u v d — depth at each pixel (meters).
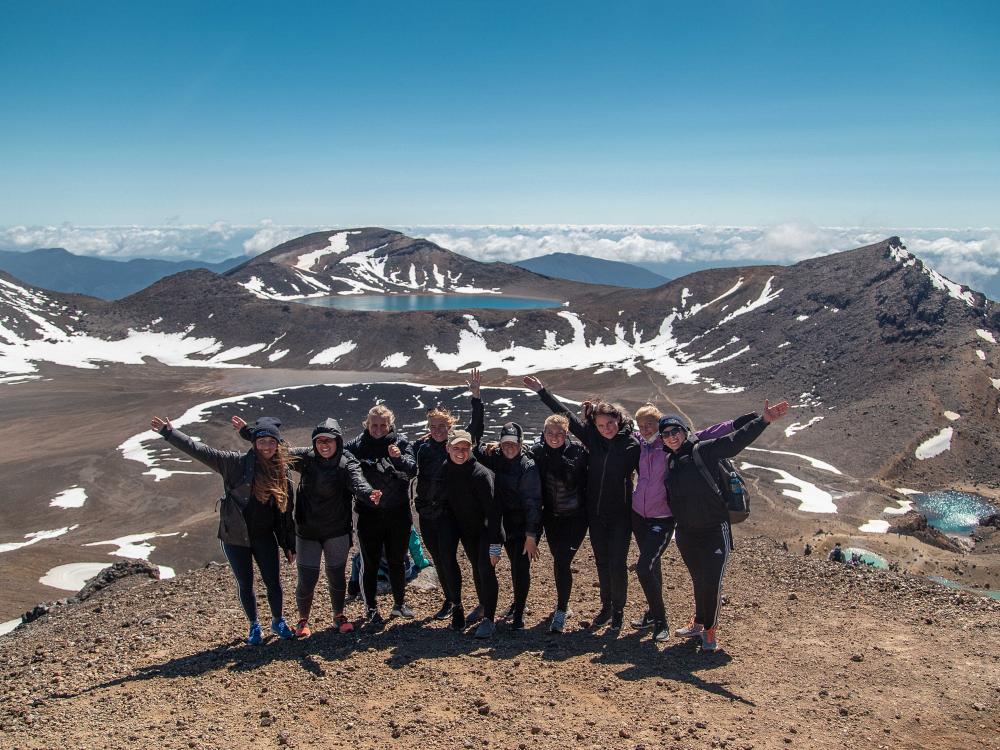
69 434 106.62
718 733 7.18
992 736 7.16
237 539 10.18
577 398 128.88
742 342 150.62
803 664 9.12
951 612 10.94
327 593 12.99
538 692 8.25
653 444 10.38
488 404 124.81
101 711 7.98
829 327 138.25
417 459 10.89
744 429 9.55
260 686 8.55
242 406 124.38
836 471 77.75
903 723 7.43
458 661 9.29
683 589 12.73
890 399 95.31
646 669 9.03
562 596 10.79
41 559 51.53
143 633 11.21
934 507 66.31
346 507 10.42
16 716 8.02
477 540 10.62
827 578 12.87
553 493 10.73
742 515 9.66
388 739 7.13
